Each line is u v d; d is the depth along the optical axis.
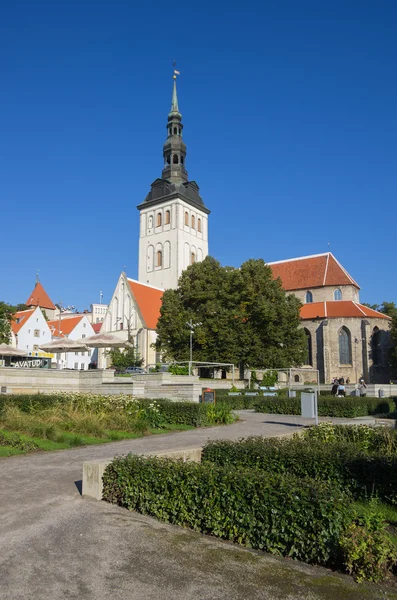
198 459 11.85
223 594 6.15
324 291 79.75
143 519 9.01
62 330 102.56
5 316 62.81
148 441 18.38
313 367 73.94
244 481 8.08
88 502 10.02
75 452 15.79
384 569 6.74
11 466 13.54
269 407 32.03
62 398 22.67
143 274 94.88
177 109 97.25
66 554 7.30
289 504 7.48
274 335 54.00
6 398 20.91
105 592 6.14
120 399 23.22
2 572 6.63
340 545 6.94
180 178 95.12
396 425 22.55
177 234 90.75
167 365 38.62
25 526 8.49
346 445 11.93
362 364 71.62
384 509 9.83
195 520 8.45
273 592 6.24
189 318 56.19
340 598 6.13
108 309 85.00
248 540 7.82
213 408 25.16
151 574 6.70
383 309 91.81
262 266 57.66
